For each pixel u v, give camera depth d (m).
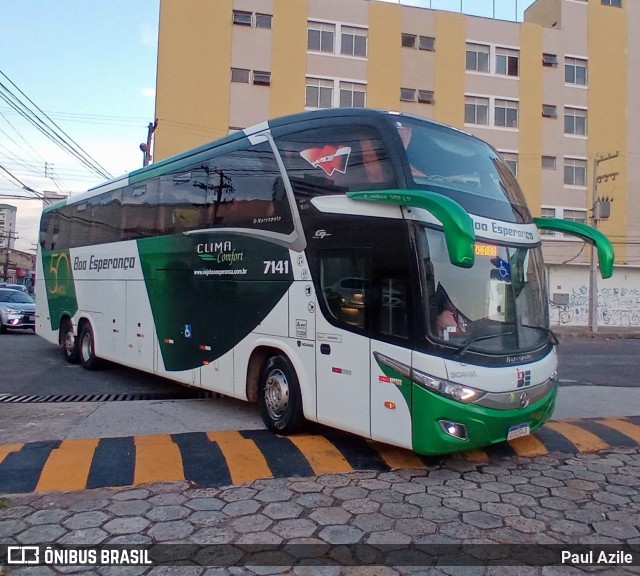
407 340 5.19
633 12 36.09
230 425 7.04
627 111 35.47
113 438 6.19
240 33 29.77
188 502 4.60
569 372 12.75
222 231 7.39
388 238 5.40
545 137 33.78
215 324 7.44
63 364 12.05
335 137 6.07
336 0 30.94
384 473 5.41
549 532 4.22
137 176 9.57
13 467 5.21
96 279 10.80
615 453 6.20
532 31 33.78
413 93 31.86
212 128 29.17
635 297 31.44
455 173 5.89
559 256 32.94
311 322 6.07
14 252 86.06
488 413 5.22
